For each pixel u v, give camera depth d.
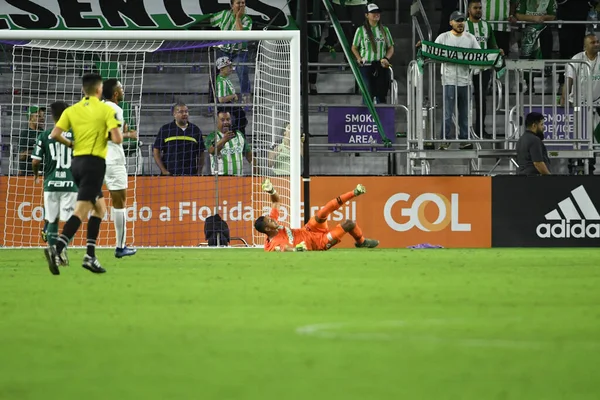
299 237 55.53
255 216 62.84
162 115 76.12
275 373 13.98
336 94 78.00
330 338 17.44
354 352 15.80
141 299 25.20
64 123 35.72
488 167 75.56
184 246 62.59
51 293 27.12
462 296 25.69
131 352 16.02
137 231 62.75
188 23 75.38
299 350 16.08
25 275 34.91
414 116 68.75
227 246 62.34
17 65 73.31
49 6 74.81
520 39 81.31
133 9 75.31
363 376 13.68
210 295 26.17
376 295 25.98
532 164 63.84
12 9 74.62
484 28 71.81
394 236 63.50
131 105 65.06
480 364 14.63
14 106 72.38
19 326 19.55
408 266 39.34
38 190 62.34
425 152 66.12
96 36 57.00
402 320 20.22
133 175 62.91
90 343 17.08
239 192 62.91
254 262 42.44
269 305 23.45
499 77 66.81
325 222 56.00
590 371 14.03
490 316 20.94
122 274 35.03
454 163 76.88
